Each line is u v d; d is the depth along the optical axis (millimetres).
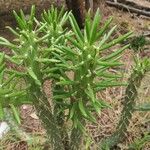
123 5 2971
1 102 1123
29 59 1172
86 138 1838
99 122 2055
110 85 1228
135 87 1571
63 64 1194
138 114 2027
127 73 2318
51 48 1197
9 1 3074
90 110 1301
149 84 2209
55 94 1380
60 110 1342
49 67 1276
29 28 1155
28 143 1885
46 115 1365
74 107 1277
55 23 1287
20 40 1158
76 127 1319
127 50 2555
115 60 1212
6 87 1177
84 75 1184
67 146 1621
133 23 2822
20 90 1205
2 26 2824
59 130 1516
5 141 1957
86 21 1096
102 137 1983
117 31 2699
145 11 2922
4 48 2572
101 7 2779
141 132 1987
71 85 1251
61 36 1277
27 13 2904
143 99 2111
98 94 2213
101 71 1201
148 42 2639
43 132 1975
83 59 1148
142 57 2541
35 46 1168
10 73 1220
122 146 1857
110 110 2107
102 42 1171
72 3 2604
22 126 2068
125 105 1651
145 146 1903
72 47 1340
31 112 2148
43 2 3043
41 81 1259
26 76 1222
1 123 2039
